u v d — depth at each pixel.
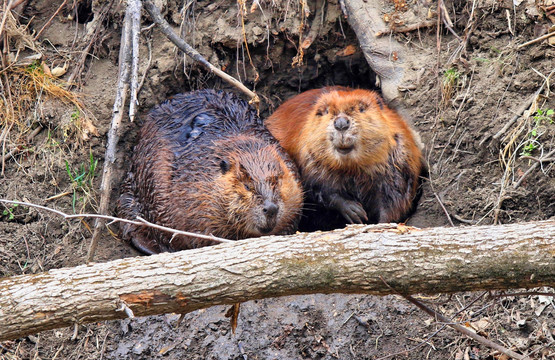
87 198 10.39
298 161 10.88
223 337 8.80
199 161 9.73
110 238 10.30
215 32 11.70
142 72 11.30
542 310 8.44
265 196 9.19
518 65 10.34
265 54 12.03
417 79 11.00
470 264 6.49
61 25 11.78
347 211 10.80
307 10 11.68
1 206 10.16
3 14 11.11
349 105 10.18
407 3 11.47
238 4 11.65
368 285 6.68
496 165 9.91
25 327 6.54
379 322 8.73
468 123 10.26
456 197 9.95
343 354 8.60
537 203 9.38
